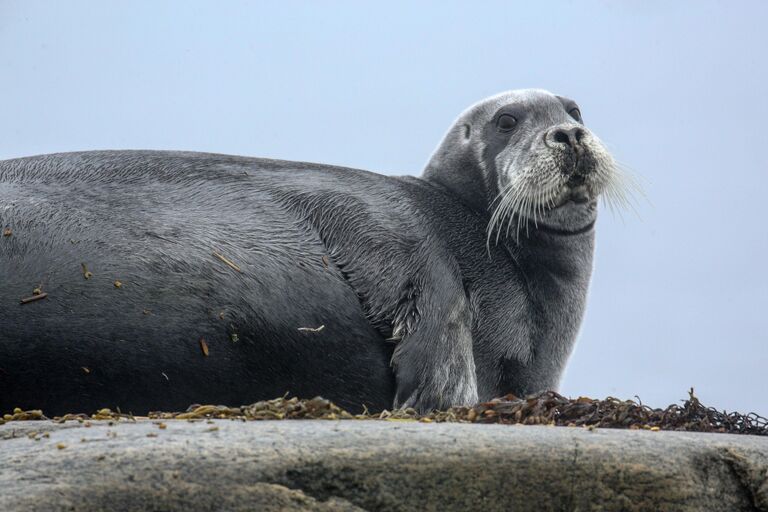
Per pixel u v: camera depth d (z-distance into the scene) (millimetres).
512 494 17359
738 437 19531
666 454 18000
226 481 16359
